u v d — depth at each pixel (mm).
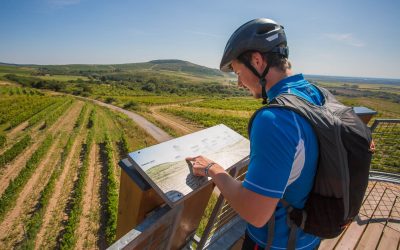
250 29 1157
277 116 940
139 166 1192
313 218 1088
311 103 1037
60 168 20547
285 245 1253
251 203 933
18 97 69062
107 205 15148
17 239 12375
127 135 34375
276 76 1153
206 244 1940
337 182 993
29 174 18906
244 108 78625
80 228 13148
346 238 2773
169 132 41000
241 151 1656
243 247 1491
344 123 989
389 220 3090
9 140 28969
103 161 22719
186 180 1236
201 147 1524
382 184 3988
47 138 28344
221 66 1361
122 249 1013
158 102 87312
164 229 1288
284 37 1185
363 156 978
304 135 932
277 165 895
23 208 14758
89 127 36344
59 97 78562
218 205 1541
